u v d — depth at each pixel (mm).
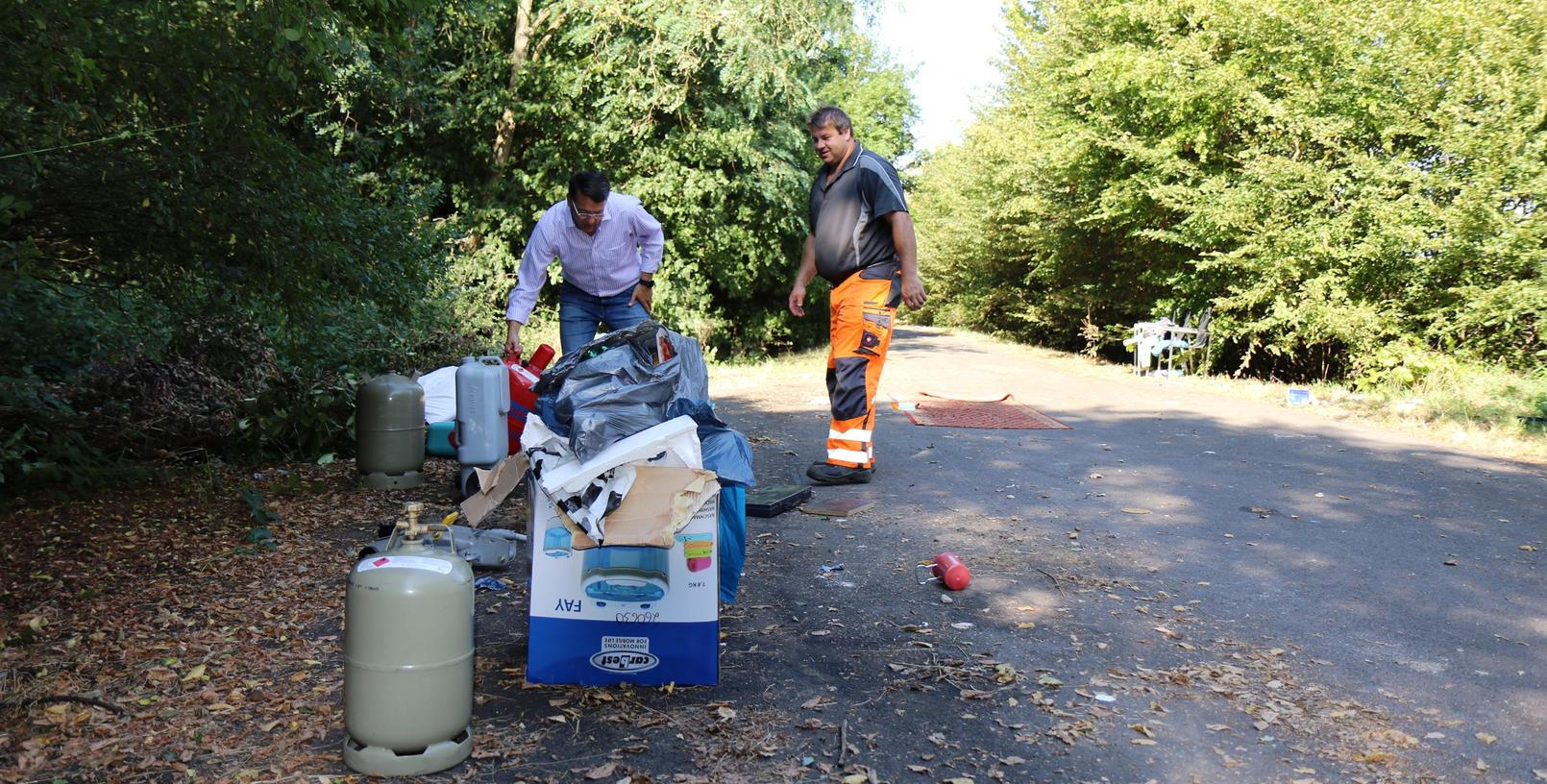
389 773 3041
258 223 6477
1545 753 3203
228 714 3434
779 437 9375
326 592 4727
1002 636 4215
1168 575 5082
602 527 3434
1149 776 3062
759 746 3242
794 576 5039
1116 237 21344
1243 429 10344
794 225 23156
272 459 7941
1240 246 16391
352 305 9070
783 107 22656
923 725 3400
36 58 4906
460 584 3102
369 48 8359
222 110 5828
